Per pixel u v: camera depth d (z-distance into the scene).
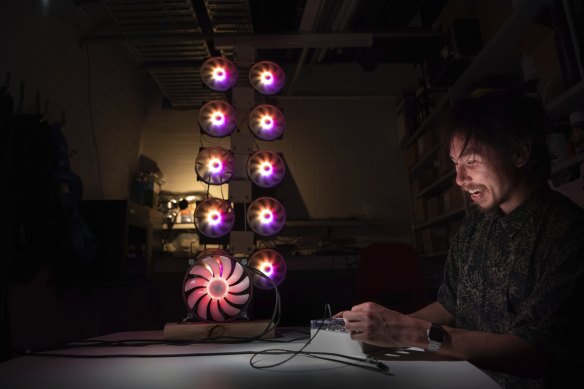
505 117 0.92
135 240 3.09
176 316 3.87
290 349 0.90
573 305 0.75
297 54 4.19
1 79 2.11
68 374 0.69
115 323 3.22
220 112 2.19
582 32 1.56
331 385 0.59
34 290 2.29
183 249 3.98
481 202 0.98
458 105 1.01
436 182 3.39
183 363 0.77
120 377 0.67
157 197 4.03
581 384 0.77
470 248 1.11
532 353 0.73
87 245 2.28
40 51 2.49
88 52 3.16
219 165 2.21
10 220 1.89
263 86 2.40
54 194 2.10
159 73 3.73
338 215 4.26
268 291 2.94
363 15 3.27
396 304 2.94
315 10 3.03
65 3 2.83
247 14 3.04
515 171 0.94
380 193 4.34
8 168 1.86
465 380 0.61
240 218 2.33
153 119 4.39
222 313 1.12
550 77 1.81
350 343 0.84
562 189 1.56
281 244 3.87
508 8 2.26
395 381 0.61
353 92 4.57
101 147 3.35
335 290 3.96
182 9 2.94
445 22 3.37
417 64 4.23
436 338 0.78
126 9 2.92
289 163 4.34
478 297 1.04
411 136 4.04
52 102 2.60
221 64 2.38
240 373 0.67
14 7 2.25
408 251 2.92
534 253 0.90
